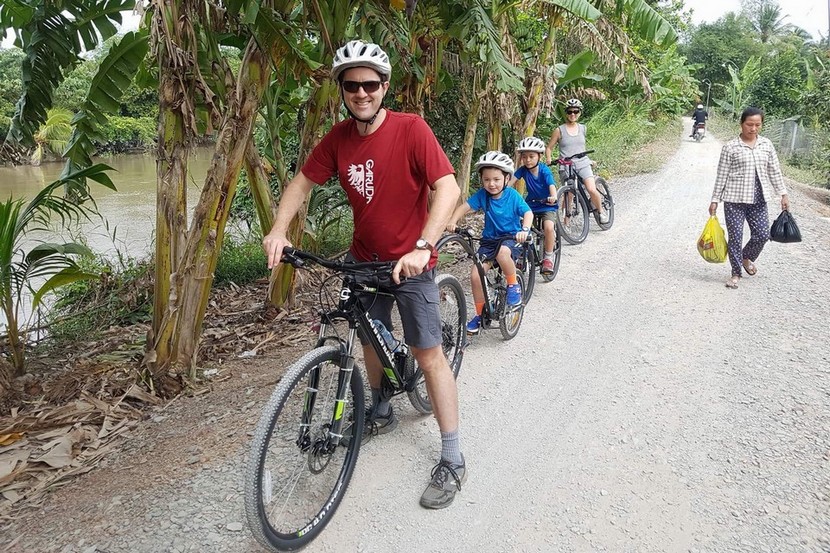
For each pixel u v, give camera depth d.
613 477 3.08
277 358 5.15
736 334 4.75
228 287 8.02
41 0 5.75
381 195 2.69
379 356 3.05
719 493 2.91
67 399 4.67
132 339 6.13
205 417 4.03
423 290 2.84
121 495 3.12
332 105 5.77
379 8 5.25
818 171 15.92
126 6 6.07
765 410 3.62
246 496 2.31
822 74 17.02
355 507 2.90
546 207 6.02
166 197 4.45
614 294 5.83
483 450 3.37
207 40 4.52
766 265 6.50
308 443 2.68
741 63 45.41
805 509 2.77
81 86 21.69
